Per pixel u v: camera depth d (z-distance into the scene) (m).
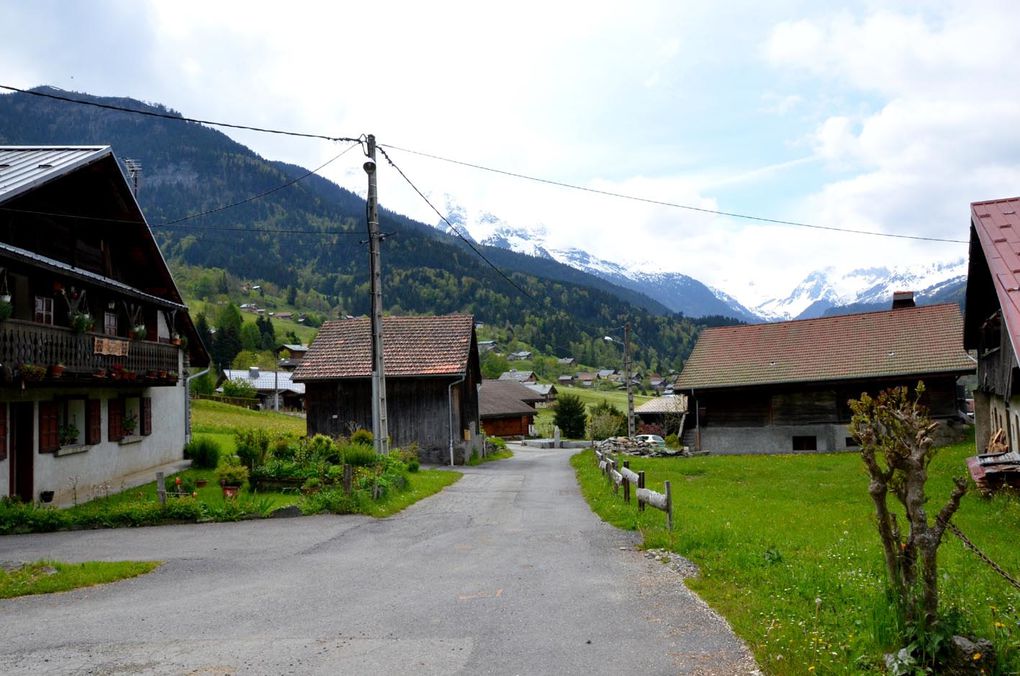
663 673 6.26
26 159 20.48
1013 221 18.59
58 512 15.92
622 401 135.25
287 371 126.56
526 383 144.12
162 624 8.11
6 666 6.76
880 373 36.53
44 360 17.72
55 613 8.73
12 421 18.38
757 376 39.06
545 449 60.03
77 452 21.28
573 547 12.58
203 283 195.50
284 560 11.87
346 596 9.26
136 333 23.69
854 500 19.72
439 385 36.44
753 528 13.48
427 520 16.23
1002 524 14.77
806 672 5.89
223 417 55.31
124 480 23.53
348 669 6.48
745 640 7.01
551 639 7.30
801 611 7.61
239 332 132.50
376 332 22.45
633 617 8.01
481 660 6.70
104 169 22.25
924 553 5.91
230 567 11.38
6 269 17.30
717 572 9.82
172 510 16.17
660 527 13.64
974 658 5.55
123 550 12.98
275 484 20.03
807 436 38.31
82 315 19.47
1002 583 8.49
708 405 40.22
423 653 6.91
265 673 6.41
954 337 37.31
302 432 47.28
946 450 30.47
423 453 36.22
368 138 21.94
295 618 8.25
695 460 33.22
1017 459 19.30
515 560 11.52
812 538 12.34
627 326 44.41
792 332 41.88
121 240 25.12
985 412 27.73
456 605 8.72
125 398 24.97
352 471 18.41
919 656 5.71
